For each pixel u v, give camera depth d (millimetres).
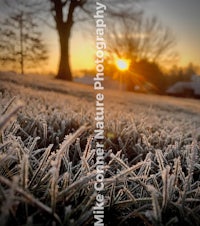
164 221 1381
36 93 8719
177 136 3537
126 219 1474
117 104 11242
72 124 3623
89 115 4562
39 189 1435
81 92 14156
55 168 1251
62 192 1309
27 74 14234
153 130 4449
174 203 1430
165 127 4535
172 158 2615
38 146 2629
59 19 19547
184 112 13492
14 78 12414
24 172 1291
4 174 1585
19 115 3244
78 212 1363
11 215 1156
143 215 1396
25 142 2463
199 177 2238
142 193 1695
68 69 22016
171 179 1480
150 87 31719
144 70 31156
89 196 1438
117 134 3340
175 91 31641
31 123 3158
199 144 3266
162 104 15805
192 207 1584
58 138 2736
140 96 20078
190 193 1632
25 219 1196
